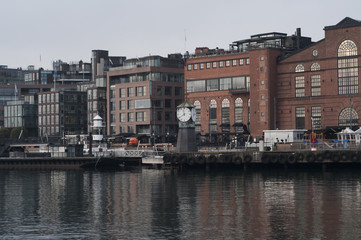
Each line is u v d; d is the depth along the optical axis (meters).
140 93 189.62
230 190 74.62
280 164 104.62
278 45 156.38
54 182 92.62
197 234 48.25
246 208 59.72
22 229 51.41
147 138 183.75
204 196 69.38
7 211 61.03
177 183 85.00
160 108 188.50
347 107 140.25
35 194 75.81
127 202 65.94
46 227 52.12
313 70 146.12
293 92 149.62
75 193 76.00
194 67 171.12
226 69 164.25
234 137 158.50
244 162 104.62
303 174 94.81
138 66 194.00
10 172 120.75
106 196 71.88
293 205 61.06
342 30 140.75
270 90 151.62
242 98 160.75
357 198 65.19
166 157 111.44
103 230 50.47
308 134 128.88
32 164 135.25
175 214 57.09
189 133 112.31
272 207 60.00
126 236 48.09
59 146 141.75
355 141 108.75
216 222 52.78
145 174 103.88
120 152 126.62
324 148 105.56
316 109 145.62
